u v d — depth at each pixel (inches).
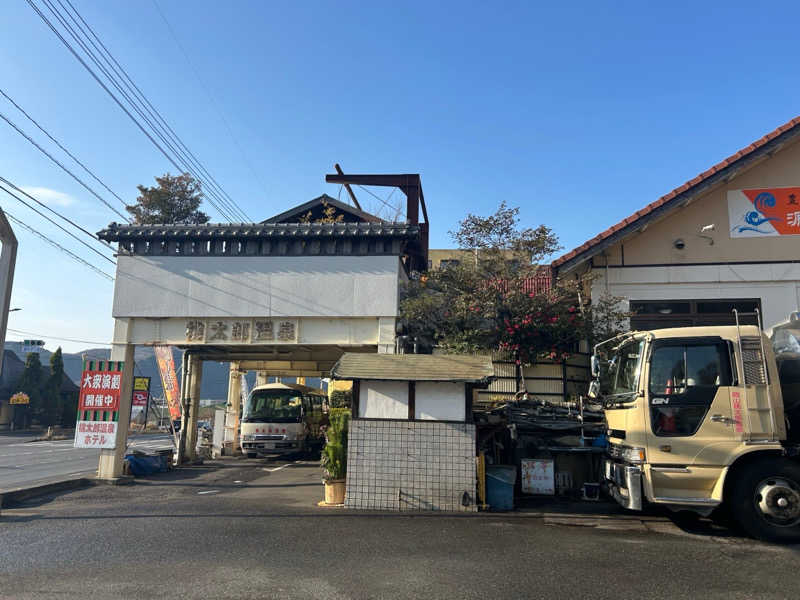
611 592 211.5
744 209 556.7
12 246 411.2
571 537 295.4
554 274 561.3
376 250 551.2
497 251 565.9
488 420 424.5
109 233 569.6
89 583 219.1
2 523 337.1
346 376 382.6
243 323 561.9
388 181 775.1
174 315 564.4
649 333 324.5
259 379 1079.0
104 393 568.7
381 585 218.1
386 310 538.3
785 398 316.8
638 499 299.9
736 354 307.6
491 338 525.0
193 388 778.8
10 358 2142.0
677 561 250.8
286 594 207.8
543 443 444.1
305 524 326.3
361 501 376.8
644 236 567.8
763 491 290.4
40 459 916.6
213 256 569.0
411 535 299.0
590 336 522.3
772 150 538.6
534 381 547.5
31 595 205.2
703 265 554.3
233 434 956.6
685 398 306.0
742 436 296.8
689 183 542.9
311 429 948.6
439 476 373.7
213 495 463.2
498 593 209.9
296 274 555.5
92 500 443.8
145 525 326.0
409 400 385.7
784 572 235.8
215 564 244.8
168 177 1140.5
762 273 544.4
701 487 300.0
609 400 355.3
